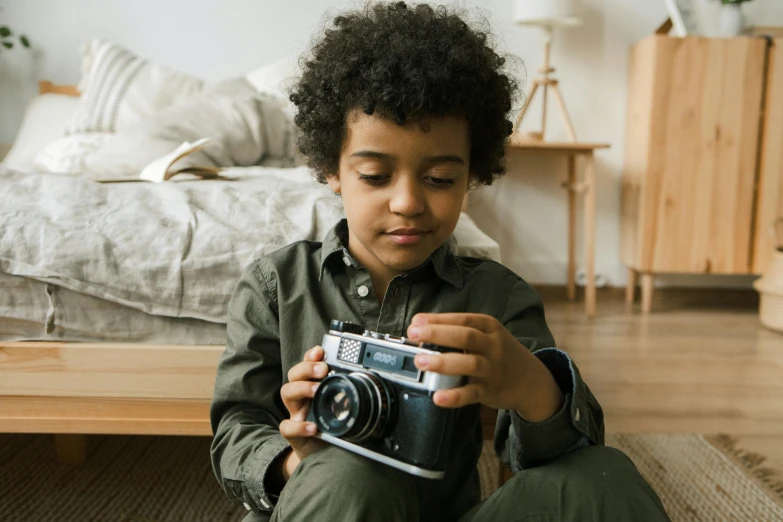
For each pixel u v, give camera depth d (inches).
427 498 26.9
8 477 47.4
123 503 44.4
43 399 36.9
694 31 94.4
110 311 36.7
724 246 95.8
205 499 45.2
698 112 93.3
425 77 24.3
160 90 83.4
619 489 22.3
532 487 23.0
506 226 108.7
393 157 24.8
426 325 21.4
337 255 29.8
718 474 49.9
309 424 22.5
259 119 70.1
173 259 36.4
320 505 20.9
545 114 99.7
